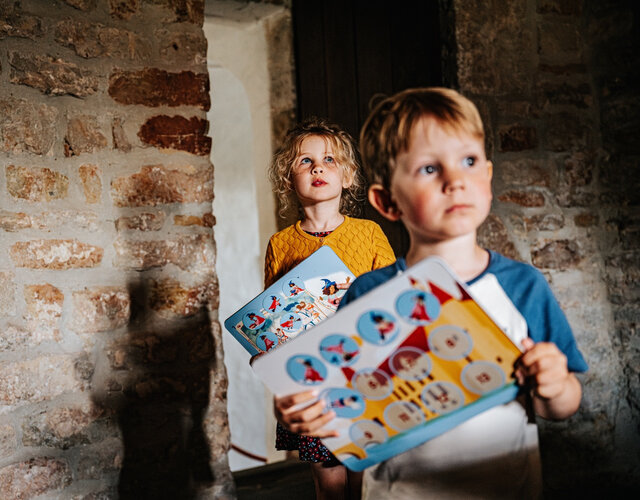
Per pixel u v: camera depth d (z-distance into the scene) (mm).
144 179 2252
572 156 2920
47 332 2082
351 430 1034
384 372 970
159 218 2271
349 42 3059
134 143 2244
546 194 2869
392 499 1066
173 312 2281
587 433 2863
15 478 2006
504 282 1044
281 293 1789
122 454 2184
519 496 1029
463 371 953
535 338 1031
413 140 1011
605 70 2924
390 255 2070
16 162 2055
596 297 2943
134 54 2252
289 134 2182
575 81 2941
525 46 2848
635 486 2883
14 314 2031
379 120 1086
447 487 1036
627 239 2871
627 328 2896
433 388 975
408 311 923
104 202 2193
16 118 2061
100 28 2199
